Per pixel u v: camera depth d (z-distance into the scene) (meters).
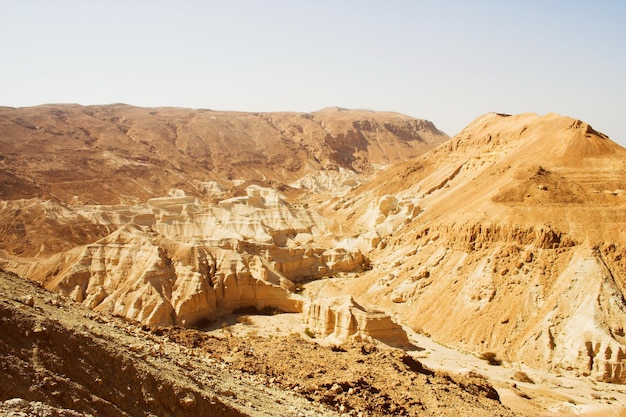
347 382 31.91
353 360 37.41
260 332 69.88
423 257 93.12
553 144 107.31
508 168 113.19
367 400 30.56
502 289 77.06
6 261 89.50
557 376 62.34
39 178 189.25
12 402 14.48
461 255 86.44
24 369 15.97
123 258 81.56
